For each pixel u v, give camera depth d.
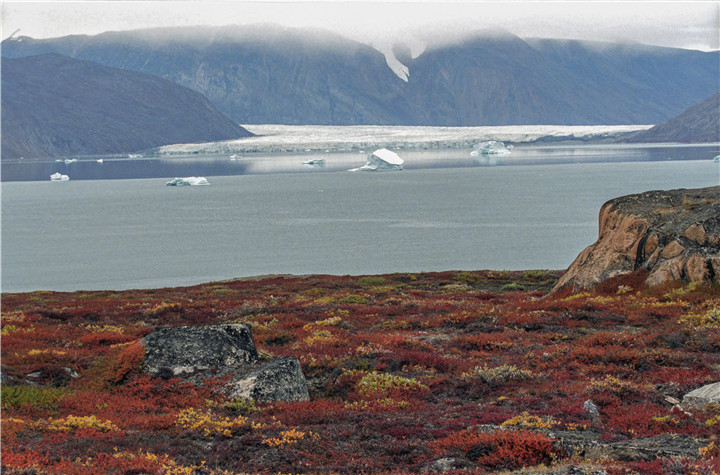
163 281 108.12
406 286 71.19
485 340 34.69
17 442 17.78
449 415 21.88
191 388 25.66
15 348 31.55
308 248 141.75
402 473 16.27
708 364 28.03
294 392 25.45
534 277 79.06
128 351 27.84
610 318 39.22
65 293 71.12
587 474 15.18
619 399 23.20
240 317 46.31
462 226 172.62
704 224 46.12
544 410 21.83
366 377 26.80
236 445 18.48
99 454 16.84
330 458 17.70
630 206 53.06
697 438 18.61
